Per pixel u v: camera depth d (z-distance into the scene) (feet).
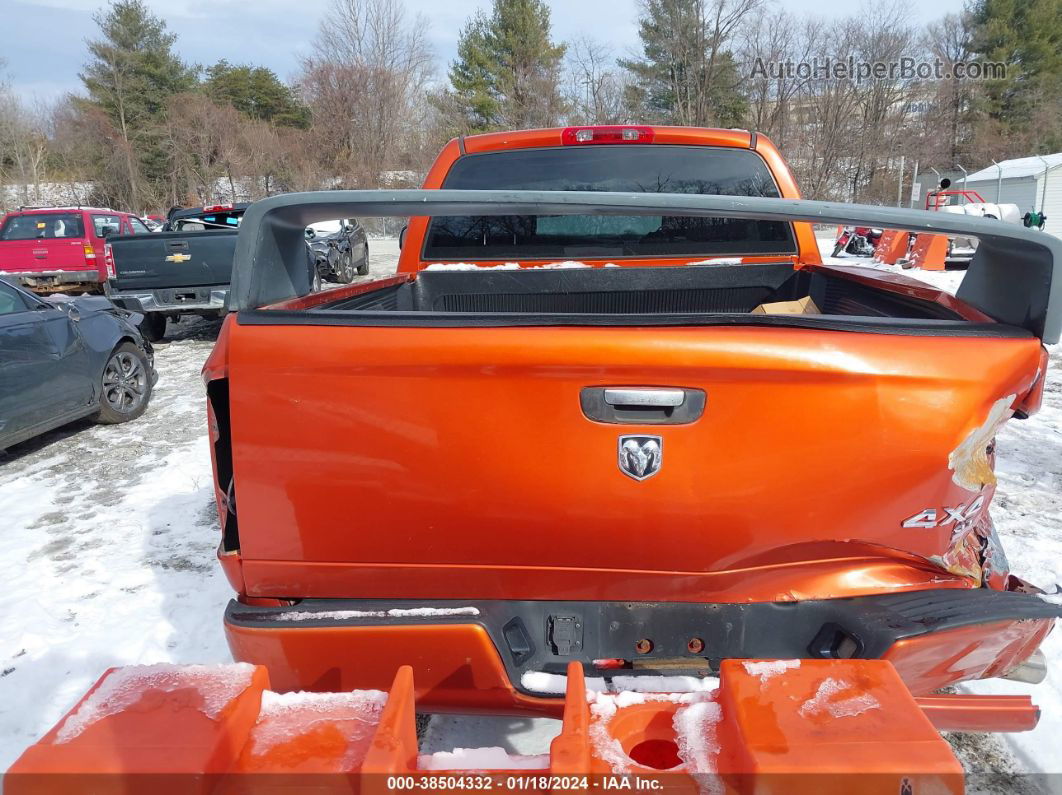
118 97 157.79
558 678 6.26
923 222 5.83
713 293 11.81
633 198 5.70
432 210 6.25
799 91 131.13
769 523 5.94
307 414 5.93
